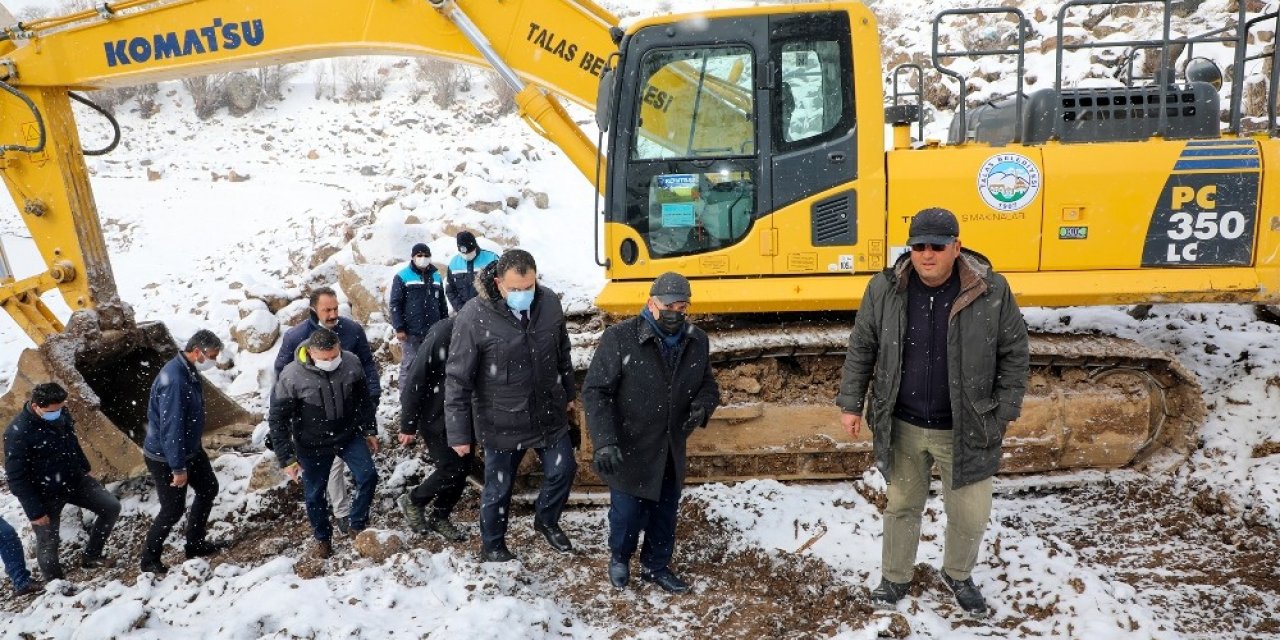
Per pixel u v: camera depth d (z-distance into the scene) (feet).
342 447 17.31
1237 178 17.56
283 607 13.97
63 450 17.75
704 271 18.45
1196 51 36.86
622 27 18.80
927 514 16.44
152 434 17.43
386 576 14.83
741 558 16.11
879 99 17.76
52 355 21.29
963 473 12.59
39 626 15.34
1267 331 22.58
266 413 26.63
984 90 40.57
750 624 13.74
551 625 13.61
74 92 23.48
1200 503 17.17
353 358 17.33
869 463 18.80
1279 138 17.92
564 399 16.07
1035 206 17.84
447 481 17.28
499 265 14.89
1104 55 38.83
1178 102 18.47
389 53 21.88
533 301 15.37
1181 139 18.29
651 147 18.44
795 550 16.11
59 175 22.77
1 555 17.62
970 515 12.96
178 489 17.58
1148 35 39.09
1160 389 18.88
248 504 19.89
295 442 16.87
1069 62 39.40
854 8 17.56
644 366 13.80
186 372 17.42
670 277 13.62
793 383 19.13
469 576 14.71
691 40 17.98
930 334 12.51
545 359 15.42
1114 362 18.65
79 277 23.26
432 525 17.76
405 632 13.25
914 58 45.55
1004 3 47.14
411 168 57.21
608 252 18.79
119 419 23.80
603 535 17.57
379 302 31.86
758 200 18.12
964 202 17.85
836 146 17.88
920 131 21.97
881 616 13.17
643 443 14.06
